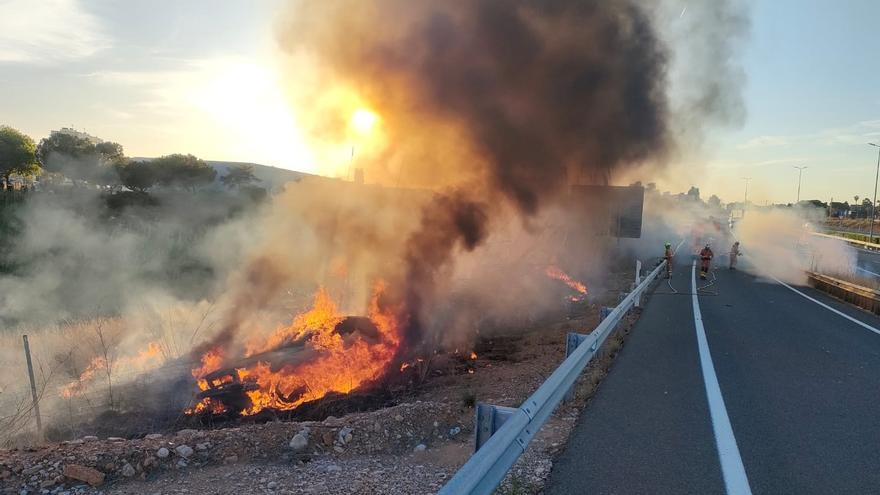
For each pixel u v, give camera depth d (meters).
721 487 3.90
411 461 5.17
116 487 4.64
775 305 14.23
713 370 7.36
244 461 5.16
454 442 5.71
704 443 4.73
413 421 5.97
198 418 7.96
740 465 4.27
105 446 5.25
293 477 4.72
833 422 5.30
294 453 5.29
